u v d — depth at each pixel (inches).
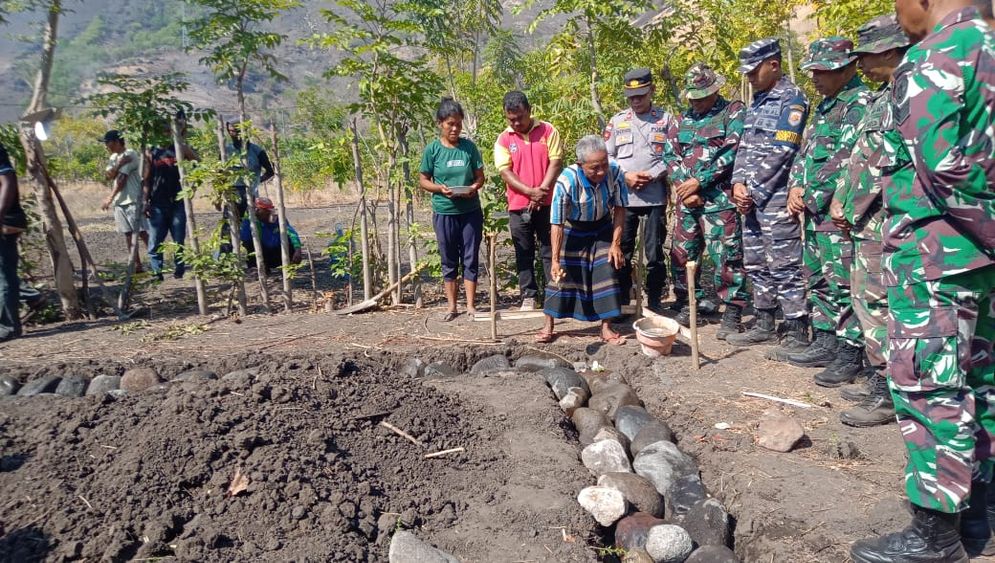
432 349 231.9
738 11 376.2
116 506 132.4
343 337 250.7
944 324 105.0
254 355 224.2
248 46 277.4
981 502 116.4
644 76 242.4
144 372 209.8
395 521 135.5
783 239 211.5
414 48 382.0
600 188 213.6
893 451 154.4
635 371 215.8
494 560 128.3
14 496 136.1
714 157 228.4
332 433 157.1
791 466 152.0
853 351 189.9
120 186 360.8
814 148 185.3
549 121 297.9
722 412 181.3
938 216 104.7
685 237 250.1
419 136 350.0
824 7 308.0
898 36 150.2
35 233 331.6
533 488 150.0
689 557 129.5
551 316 231.3
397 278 303.4
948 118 96.3
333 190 793.6
